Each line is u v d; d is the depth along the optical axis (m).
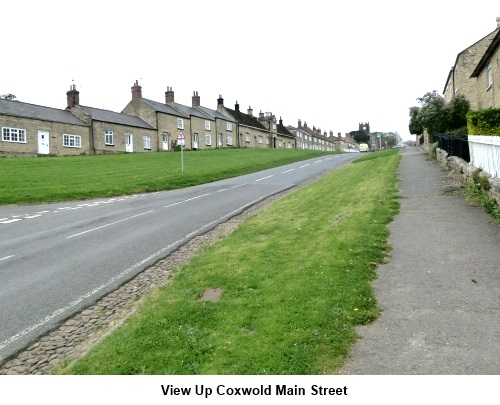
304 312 5.11
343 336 4.55
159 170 26.88
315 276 6.25
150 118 51.31
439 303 5.19
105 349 4.76
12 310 6.23
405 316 4.95
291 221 10.45
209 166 30.12
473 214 8.88
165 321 5.26
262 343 4.52
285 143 87.50
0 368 4.73
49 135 38.75
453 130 23.52
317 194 14.70
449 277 5.90
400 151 37.06
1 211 15.74
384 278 6.08
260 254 7.71
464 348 4.23
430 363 4.04
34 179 22.53
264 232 9.57
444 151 17.23
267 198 16.12
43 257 8.98
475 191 10.34
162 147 51.69
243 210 13.63
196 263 7.66
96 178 23.42
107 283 7.23
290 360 4.20
